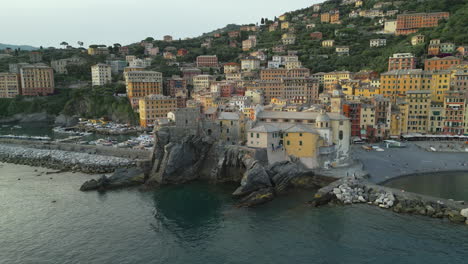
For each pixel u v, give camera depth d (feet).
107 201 334.85
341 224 270.67
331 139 401.08
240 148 386.11
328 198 312.71
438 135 562.25
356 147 522.06
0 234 265.95
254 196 322.96
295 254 233.35
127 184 382.22
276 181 352.90
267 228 270.67
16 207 318.04
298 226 271.08
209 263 225.97
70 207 318.86
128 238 259.80
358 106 567.59
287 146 393.29
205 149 411.34
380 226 265.13
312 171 373.40
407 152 487.20
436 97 634.84
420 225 263.90
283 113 444.96
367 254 230.07
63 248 245.04
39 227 277.64
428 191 334.03
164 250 242.58
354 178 346.74
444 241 240.73
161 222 287.07
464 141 548.31
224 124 437.17
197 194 354.13
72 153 523.70
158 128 418.31
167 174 386.32
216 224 281.13
